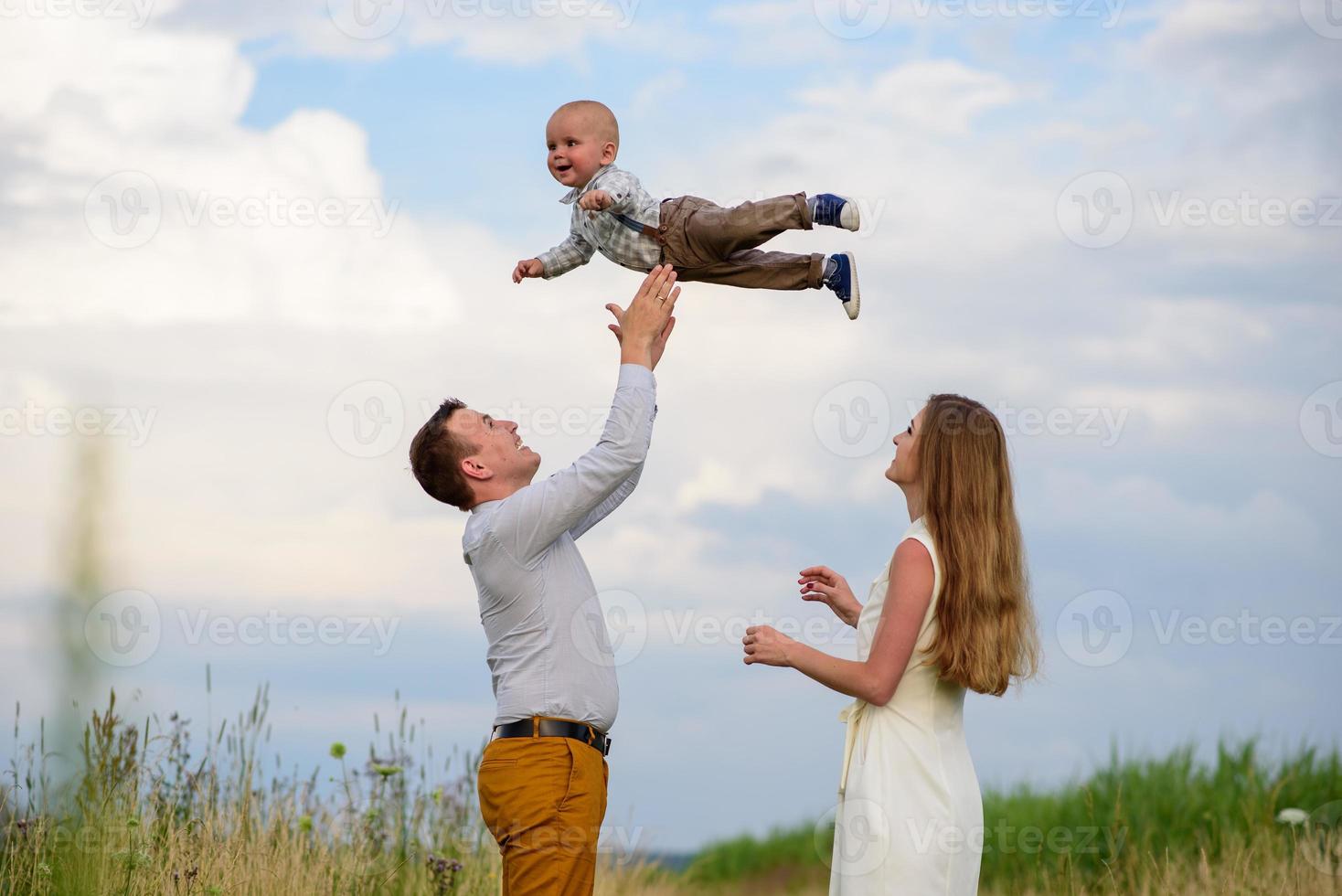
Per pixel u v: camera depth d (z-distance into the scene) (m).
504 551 3.65
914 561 3.42
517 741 3.61
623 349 3.85
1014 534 3.49
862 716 3.53
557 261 4.90
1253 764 7.99
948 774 3.38
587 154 4.78
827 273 4.66
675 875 8.48
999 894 7.79
